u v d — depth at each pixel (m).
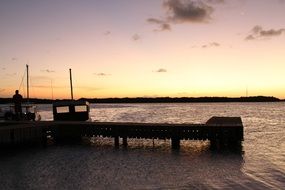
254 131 50.56
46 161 25.42
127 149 31.11
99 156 27.53
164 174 20.91
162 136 31.45
